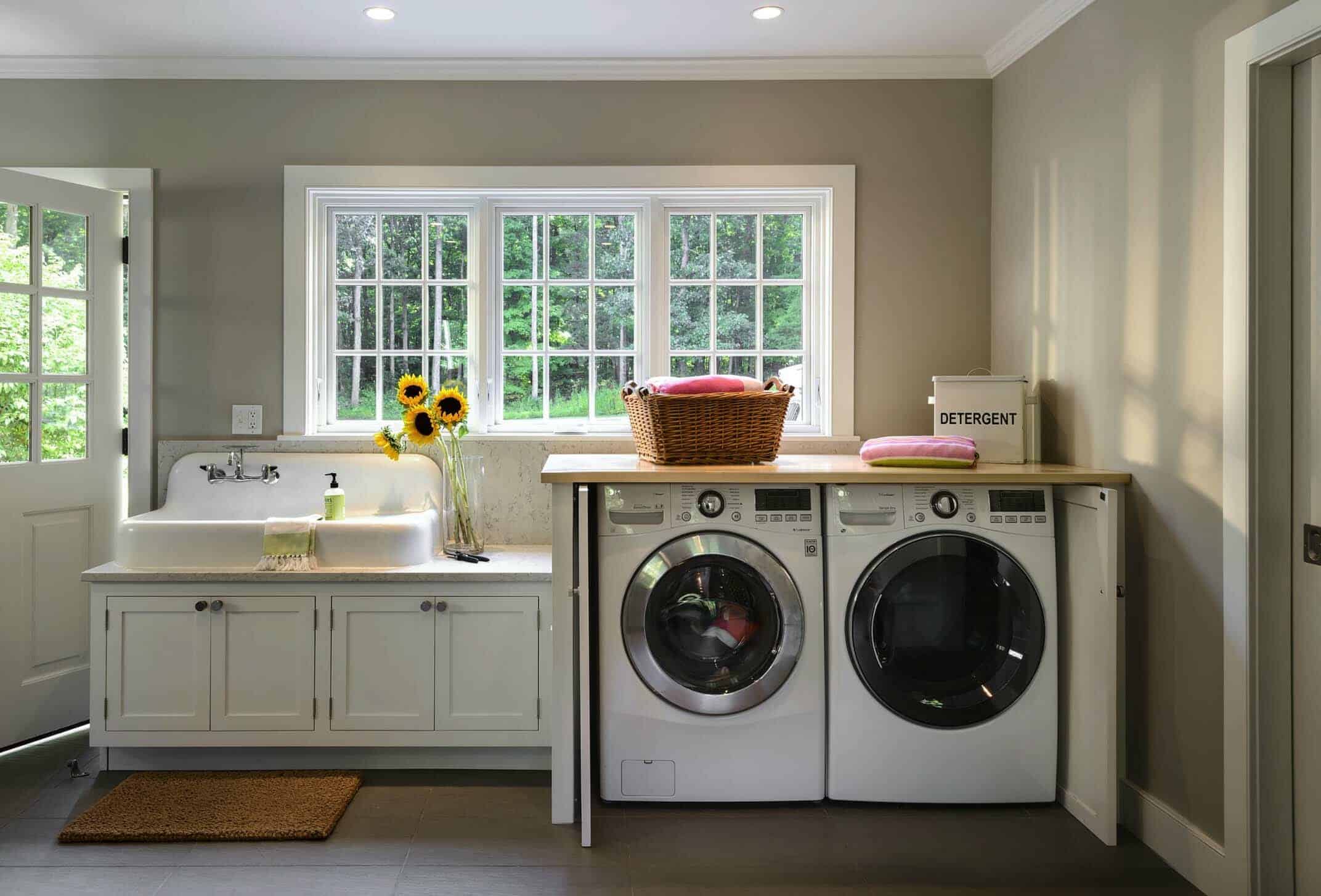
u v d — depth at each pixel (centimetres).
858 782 251
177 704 272
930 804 256
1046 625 249
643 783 251
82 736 305
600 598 250
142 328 322
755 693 249
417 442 302
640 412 274
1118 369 248
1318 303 188
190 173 323
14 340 293
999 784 250
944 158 330
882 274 331
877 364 333
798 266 344
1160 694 230
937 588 251
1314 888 192
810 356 342
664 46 311
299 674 273
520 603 275
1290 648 197
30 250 296
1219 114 205
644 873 219
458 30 296
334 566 278
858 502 250
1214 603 210
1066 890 213
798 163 329
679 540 248
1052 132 284
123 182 321
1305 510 192
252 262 325
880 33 302
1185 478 219
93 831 233
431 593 274
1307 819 194
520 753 280
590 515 263
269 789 262
